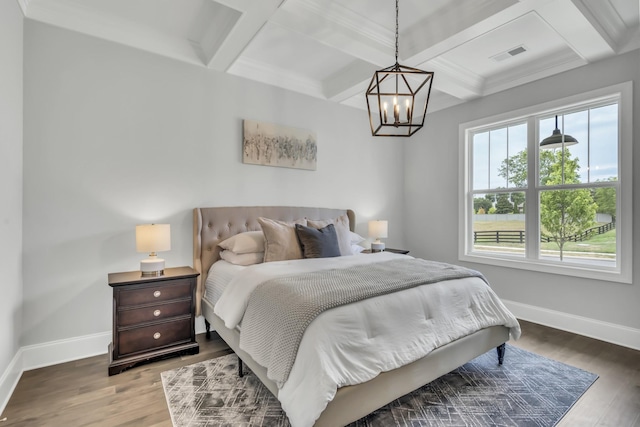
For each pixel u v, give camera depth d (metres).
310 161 3.86
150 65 2.84
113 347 2.27
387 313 1.75
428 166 4.55
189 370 2.29
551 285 3.28
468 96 3.83
